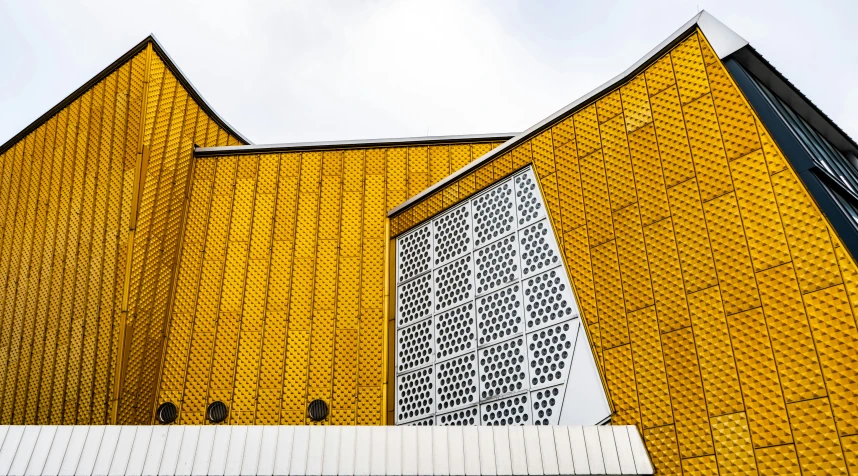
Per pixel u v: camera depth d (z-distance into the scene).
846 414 12.48
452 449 14.99
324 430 15.02
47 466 14.26
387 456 14.80
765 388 13.78
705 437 14.53
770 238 14.52
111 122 25.98
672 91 17.61
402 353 23.86
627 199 17.89
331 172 27.73
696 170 16.42
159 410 23.36
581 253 18.69
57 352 24.66
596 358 17.33
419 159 27.78
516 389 19.30
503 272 21.05
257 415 23.38
